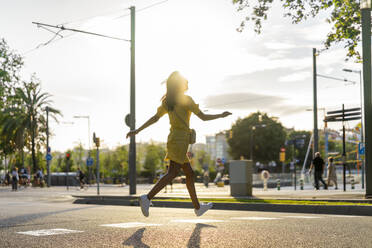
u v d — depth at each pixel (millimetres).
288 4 13961
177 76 4715
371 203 10000
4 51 39156
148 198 4637
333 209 8820
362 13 11539
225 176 50156
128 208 9477
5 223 5324
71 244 3578
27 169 44281
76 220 5691
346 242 3670
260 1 13969
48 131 41094
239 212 8773
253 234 4109
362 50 11469
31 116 42375
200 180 58125
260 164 74812
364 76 11375
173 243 3568
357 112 18500
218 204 11180
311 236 4023
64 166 87750
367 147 11336
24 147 44094
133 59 20094
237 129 77000
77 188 36312
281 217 6520
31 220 5723
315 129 28422
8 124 41156
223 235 4027
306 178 33344
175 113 4652
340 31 13781
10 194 23453
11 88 40312
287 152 76625
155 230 4391
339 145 92000
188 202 11734
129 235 4047
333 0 13586
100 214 6949
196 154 99000
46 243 3646
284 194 15859
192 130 4738
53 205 10820
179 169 4719
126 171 87125
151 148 97375
